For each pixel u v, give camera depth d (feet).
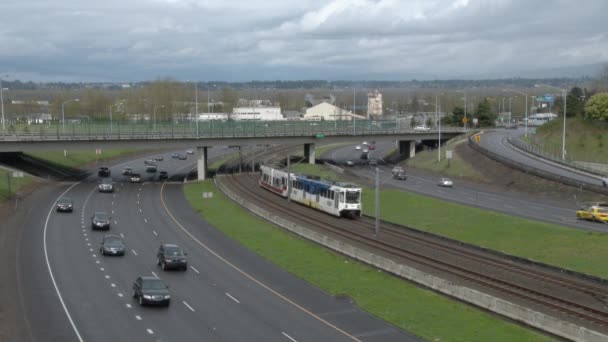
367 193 342.85
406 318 137.28
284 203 320.29
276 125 467.93
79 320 135.23
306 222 261.24
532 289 152.97
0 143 363.35
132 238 228.22
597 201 284.00
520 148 460.14
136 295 151.33
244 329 130.62
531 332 126.41
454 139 549.54
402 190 351.46
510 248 205.57
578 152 454.81
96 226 241.55
